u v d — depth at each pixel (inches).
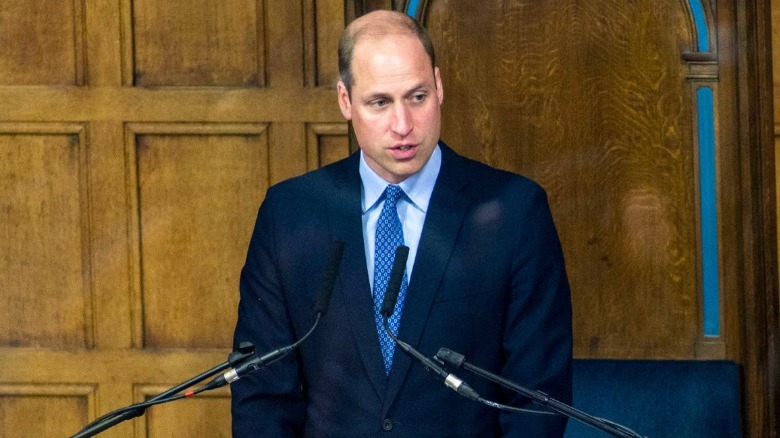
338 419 367.6
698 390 550.6
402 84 346.0
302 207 383.2
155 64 581.9
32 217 587.8
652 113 574.9
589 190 578.6
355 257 371.6
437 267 366.6
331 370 369.4
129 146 583.2
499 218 373.1
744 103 568.1
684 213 575.8
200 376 327.0
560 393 365.1
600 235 579.5
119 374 591.2
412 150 351.3
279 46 577.0
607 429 311.0
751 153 568.7
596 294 580.7
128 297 589.0
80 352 591.5
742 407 569.0
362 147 357.7
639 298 579.2
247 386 378.0
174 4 580.1
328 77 578.2
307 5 574.9
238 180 582.6
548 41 575.2
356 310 366.9
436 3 576.4
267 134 580.4
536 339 364.8
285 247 379.9
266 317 381.4
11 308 591.8
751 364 567.5
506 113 578.6
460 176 382.3
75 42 583.5
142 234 586.9
